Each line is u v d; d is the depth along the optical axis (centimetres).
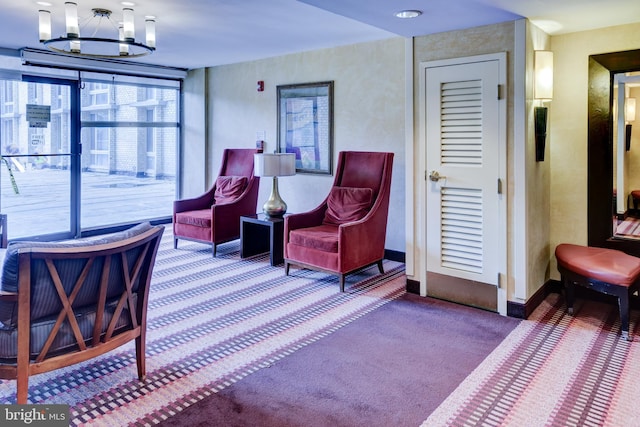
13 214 572
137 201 688
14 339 200
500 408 227
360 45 512
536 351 289
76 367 265
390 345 298
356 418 218
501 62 337
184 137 717
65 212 613
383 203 445
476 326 330
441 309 364
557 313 355
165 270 468
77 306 213
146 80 669
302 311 358
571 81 378
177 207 559
